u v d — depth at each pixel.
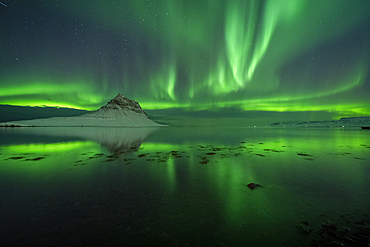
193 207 4.41
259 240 3.11
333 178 6.85
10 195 5.20
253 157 11.42
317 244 2.97
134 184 6.20
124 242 3.07
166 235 3.26
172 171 7.96
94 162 9.91
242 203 4.63
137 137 28.77
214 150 14.59
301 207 4.39
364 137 28.41
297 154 12.53
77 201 4.77
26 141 21.61
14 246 2.98
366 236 3.15
